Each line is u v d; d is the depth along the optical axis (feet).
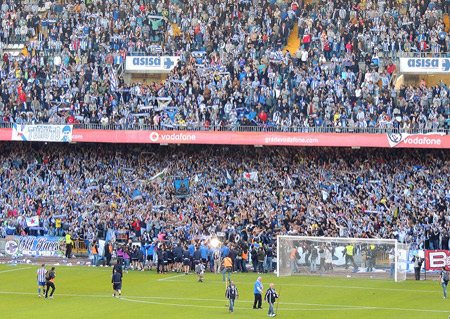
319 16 608.19
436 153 535.60
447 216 486.79
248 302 369.09
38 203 542.16
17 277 447.42
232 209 513.86
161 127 555.28
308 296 382.63
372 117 541.34
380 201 511.81
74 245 523.29
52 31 623.36
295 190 529.86
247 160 554.87
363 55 579.07
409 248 461.78
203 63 583.17
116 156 568.00
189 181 546.26
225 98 561.02
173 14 631.97
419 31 585.22
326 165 541.34
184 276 448.24
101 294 393.09
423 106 539.29
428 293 389.19
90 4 641.40
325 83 558.97
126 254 465.88
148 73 613.93
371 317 328.49
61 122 562.66
